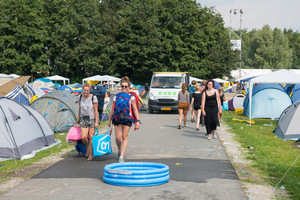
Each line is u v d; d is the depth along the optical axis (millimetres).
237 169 7293
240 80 21938
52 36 56844
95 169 7176
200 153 8938
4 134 8703
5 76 20859
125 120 7590
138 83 59469
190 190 5609
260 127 15133
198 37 58406
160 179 5922
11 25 53312
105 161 8000
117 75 56000
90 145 8188
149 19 55875
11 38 53000
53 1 58062
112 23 57406
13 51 52719
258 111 19234
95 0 61219
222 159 8172
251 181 6312
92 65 54438
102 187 5801
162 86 22078
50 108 13445
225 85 67750
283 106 19125
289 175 6730
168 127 14758
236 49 68438
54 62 58844
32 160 8250
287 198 5344
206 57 60906
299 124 9203
